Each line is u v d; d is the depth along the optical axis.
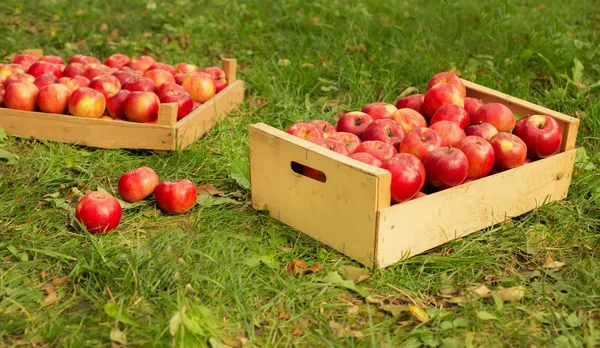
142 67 3.27
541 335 2.29
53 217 2.60
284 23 3.82
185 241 2.49
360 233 2.43
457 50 3.54
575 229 2.59
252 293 2.37
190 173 2.80
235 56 3.62
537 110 2.72
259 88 3.29
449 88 2.73
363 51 3.51
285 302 2.35
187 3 4.30
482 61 3.45
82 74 3.17
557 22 3.60
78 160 2.85
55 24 3.97
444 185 2.50
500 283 2.41
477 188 2.52
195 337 2.25
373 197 2.39
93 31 3.89
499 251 2.52
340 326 2.30
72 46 3.77
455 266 2.46
